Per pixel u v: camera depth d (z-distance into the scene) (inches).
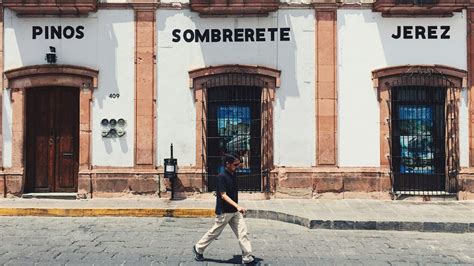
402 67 452.1
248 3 443.2
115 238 326.3
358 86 456.8
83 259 275.7
